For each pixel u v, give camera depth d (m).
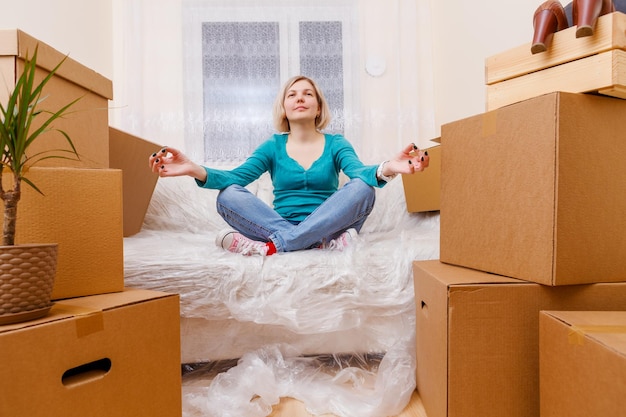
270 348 1.01
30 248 0.56
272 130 2.01
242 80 2.02
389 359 0.96
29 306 0.56
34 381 0.52
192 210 1.65
